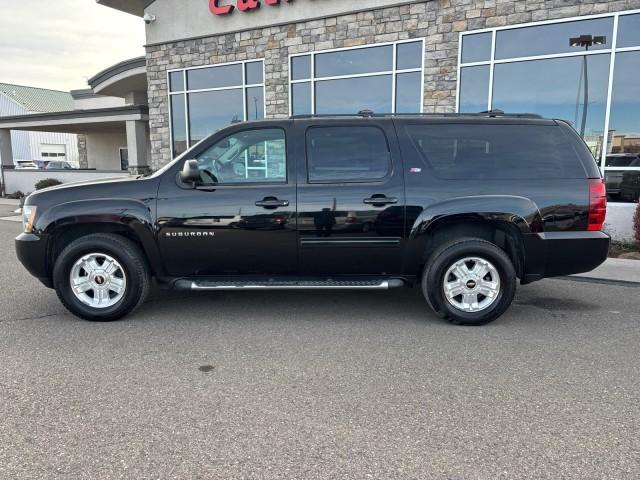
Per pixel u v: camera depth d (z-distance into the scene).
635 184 8.96
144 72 18.25
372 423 2.97
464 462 2.59
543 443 2.76
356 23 11.07
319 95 11.81
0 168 21.59
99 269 4.69
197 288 4.77
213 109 13.36
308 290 6.02
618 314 5.07
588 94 9.19
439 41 10.23
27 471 2.51
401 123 4.73
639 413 3.09
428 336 4.42
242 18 12.44
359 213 4.58
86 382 3.49
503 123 4.72
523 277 4.73
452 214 4.53
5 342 4.24
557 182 4.57
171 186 4.65
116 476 2.48
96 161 27.72
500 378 3.58
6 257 7.89
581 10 8.94
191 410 3.11
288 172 4.65
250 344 4.22
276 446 2.73
